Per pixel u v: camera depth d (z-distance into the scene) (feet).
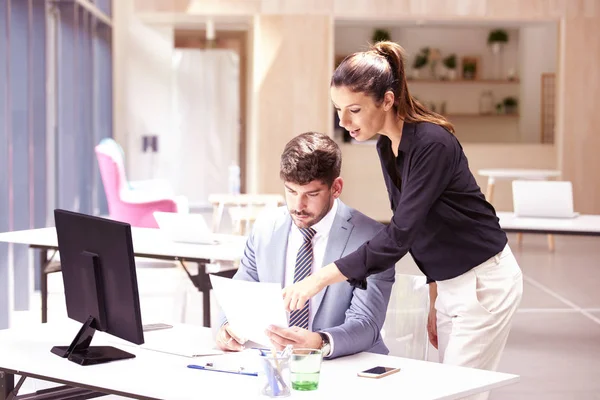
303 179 9.34
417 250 10.09
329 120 41.11
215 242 16.62
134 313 9.00
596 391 16.80
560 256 34.17
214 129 52.70
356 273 9.06
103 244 9.20
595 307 24.71
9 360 9.24
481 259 9.89
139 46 42.52
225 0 40.27
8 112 22.06
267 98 40.91
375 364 9.05
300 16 40.63
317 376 8.10
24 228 23.70
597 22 41.45
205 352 9.55
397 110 9.54
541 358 19.27
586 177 42.14
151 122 42.93
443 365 9.03
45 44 25.53
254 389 8.16
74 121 33.50
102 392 9.25
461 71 52.44
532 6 41.22
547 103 51.80
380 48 9.54
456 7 40.93
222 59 52.44
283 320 8.84
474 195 9.76
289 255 10.34
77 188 35.50
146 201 25.93
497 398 16.29
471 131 53.47
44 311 17.28
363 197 42.27
